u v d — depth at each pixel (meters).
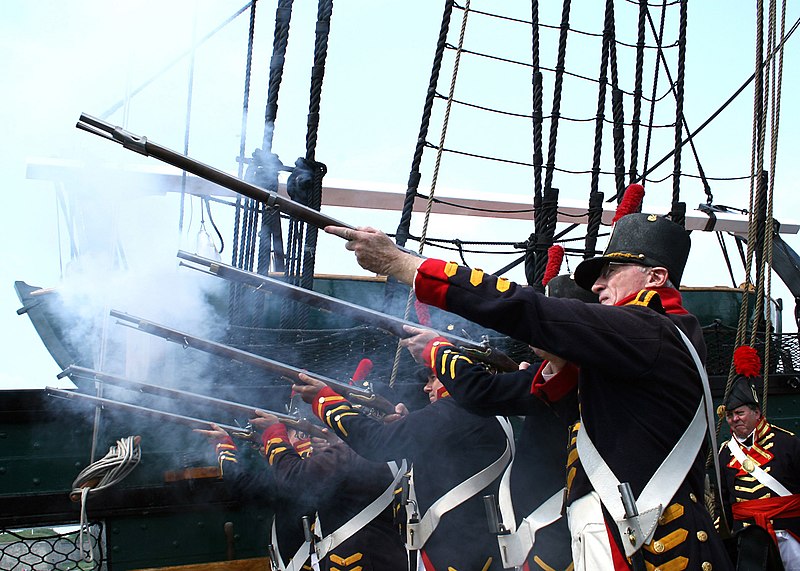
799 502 4.98
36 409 4.52
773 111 4.42
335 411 3.68
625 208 3.06
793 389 6.07
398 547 4.10
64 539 4.50
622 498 2.36
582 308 2.42
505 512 3.45
